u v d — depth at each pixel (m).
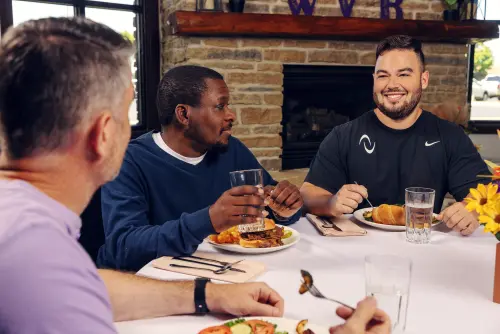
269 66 3.63
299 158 3.97
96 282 0.55
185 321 0.89
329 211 1.53
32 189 0.57
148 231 1.23
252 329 0.80
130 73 0.63
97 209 2.47
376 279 0.86
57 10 3.24
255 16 3.40
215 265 1.13
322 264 1.16
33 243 0.51
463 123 4.03
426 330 0.83
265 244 1.24
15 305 0.48
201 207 1.54
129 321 0.89
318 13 3.70
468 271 1.12
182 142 1.53
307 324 0.81
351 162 1.95
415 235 1.33
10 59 0.55
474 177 1.82
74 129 0.58
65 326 0.50
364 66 3.94
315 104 4.10
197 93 1.48
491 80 4.68
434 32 3.87
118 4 3.53
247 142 3.65
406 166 1.90
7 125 0.56
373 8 3.86
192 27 3.28
